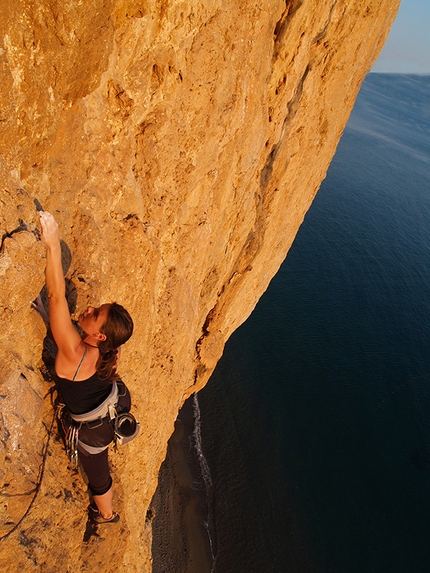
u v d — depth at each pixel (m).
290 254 41.88
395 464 24.88
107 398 3.35
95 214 4.27
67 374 3.18
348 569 20.06
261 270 12.86
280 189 10.85
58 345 3.10
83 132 3.94
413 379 30.30
